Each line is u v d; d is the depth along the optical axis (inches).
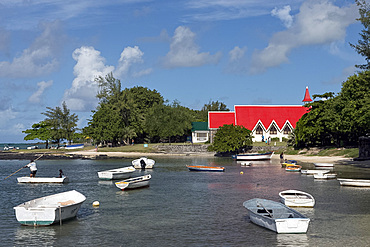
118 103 4640.8
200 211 1147.9
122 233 913.5
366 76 2340.1
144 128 4719.5
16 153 4480.8
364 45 2277.3
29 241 855.1
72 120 5108.3
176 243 831.7
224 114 4547.2
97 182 1897.1
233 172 2285.9
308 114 3235.7
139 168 2608.3
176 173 2281.0
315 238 847.7
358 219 1015.6
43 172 2448.3
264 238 853.2
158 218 1061.8
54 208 965.2
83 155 3996.1
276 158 3297.2
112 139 4488.2
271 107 4456.2
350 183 1614.2
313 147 3341.5
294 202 1175.0
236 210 1155.3
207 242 834.2
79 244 833.5
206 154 3900.1
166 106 4448.8
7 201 1370.6
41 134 5251.0
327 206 1188.5
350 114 2549.2
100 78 4849.9
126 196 1438.2
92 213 1132.5
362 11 2235.5
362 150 2568.9
